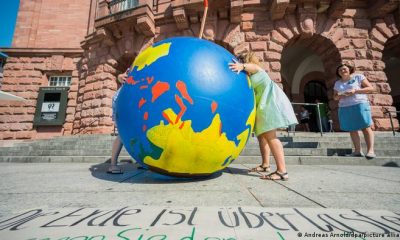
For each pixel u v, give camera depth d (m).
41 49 14.20
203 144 2.33
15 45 14.59
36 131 13.84
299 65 14.17
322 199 1.92
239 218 1.36
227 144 2.45
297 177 3.08
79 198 1.99
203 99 2.29
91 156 6.26
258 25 10.15
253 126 2.81
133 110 2.39
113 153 3.61
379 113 9.00
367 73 9.43
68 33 14.81
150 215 1.41
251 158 5.08
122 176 3.30
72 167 4.76
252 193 2.14
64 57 14.34
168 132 2.28
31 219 1.33
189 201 1.87
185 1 10.07
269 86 2.88
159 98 2.29
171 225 1.24
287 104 2.83
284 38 9.91
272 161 5.00
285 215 1.42
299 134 8.09
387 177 3.08
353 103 4.59
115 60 11.80
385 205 1.73
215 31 10.37
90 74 12.24
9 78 14.12
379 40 9.66
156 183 2.68
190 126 2.27
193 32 10.76
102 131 11.14
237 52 10.02
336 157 4.84
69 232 1.14
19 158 6.39
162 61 2.43
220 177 3.06
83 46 13.05
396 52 11.79
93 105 11.66
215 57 2.53
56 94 14.10
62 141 8.13
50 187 2.51
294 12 9.97
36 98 14.12
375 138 6.41
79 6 15.18
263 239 1.07
